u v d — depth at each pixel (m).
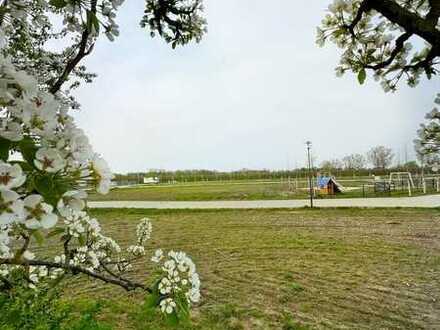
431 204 17.75
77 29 1.38
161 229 13.43
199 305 5.78
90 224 2.35
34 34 2.20
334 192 27.66
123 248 10.08
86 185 0.77
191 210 18.91
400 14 1.54
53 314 3.15
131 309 5.43
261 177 62.03
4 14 1.15
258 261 8.47
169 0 2.46
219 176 66.44
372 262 8.17
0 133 0.64
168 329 4.80
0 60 0.64
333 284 6.75
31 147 0.69
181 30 2.59
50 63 2.49
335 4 1.88
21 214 0.61
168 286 1.63
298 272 7.52
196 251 9.67
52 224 0.67
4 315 1.98
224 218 15.98
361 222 13.65
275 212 17.38
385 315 5.37
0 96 0.63
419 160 1.67
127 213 18.36
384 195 24.45
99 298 5.82
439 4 1.49
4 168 0.58
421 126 1.66
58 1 1.19
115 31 1.36
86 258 2.38
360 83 1.94
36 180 0.69
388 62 1.82
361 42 1.92
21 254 1.03
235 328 4.97
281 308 5.65
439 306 5.66
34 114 0.65
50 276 2.46
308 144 18.89
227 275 7.41
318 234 11.57
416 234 11.13
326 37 1.95
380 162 49.78
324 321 5.18
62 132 0.73
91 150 0.75
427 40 1.51
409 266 7.82
